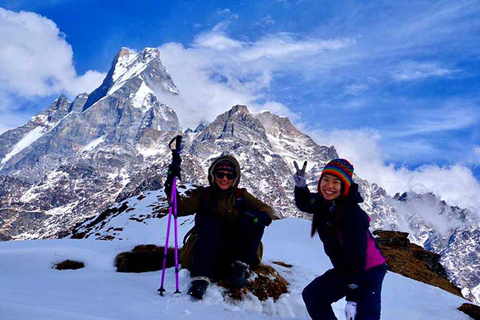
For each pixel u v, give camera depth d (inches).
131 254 257.0
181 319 151.6
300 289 223.0
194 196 197.9
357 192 156.7
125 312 147.6
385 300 247.9
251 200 200.1
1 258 242.2
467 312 236.5
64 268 242.5
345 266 154.9
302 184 166.6
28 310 115.0
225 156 196.4
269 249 388.8
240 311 181.2
